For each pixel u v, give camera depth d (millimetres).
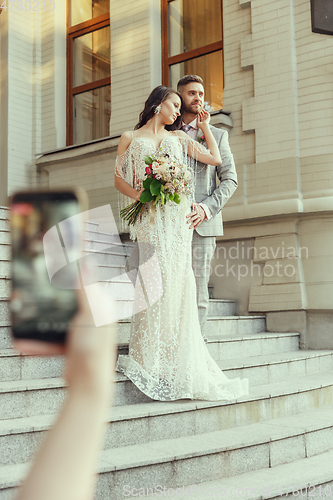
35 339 439
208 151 3211
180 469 2189
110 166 5934
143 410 2471
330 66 4535
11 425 2109
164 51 5934
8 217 449
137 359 2783
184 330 2797
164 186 2809
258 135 4848
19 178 6633
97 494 1943
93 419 437
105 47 6539
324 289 4406
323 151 4516
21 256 443
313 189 4523
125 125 6004
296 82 4719
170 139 3006
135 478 2055
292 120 4664
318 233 4492
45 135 6773
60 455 425
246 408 2838
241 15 5133
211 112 5070
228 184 3305
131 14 6047
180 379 2730
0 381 2514
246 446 2416
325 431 2826
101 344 450
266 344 4125
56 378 2646
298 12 4738
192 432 2590
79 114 6738
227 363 3391
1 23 6777
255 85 4918
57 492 414
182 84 3293
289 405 3107
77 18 6805
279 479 2285
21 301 441
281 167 4668
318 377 3760
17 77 6762
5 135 6637
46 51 6844
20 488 425
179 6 5863
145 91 5871
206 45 5613
